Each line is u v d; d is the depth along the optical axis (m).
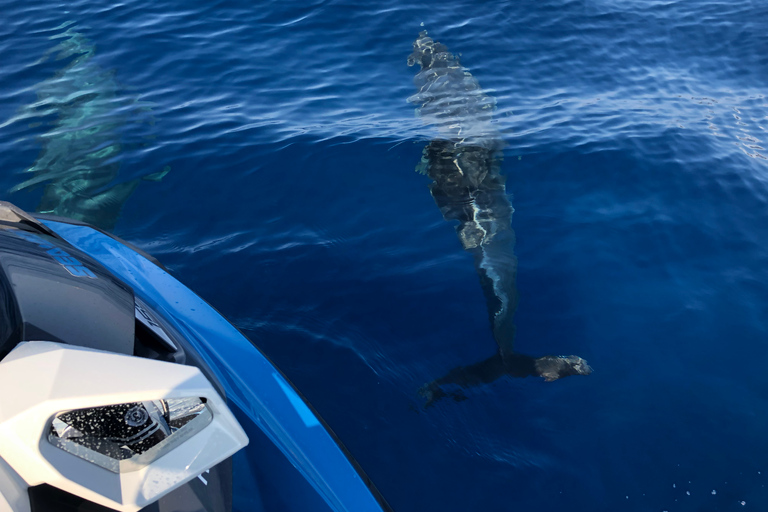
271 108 6.44
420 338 3.99
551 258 4.74
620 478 3.26
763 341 4.09
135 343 1.95
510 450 3.36
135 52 7.33
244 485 2.02
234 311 4.07
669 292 4.48
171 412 1.35
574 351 3.97
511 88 7.21
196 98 6.54
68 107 6.25
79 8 8.27
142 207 4.96
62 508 1.27
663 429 3.50
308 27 8.09
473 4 8.91
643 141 6.19
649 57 8.10
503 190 5.46
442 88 7.06
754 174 5.76
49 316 1.62
